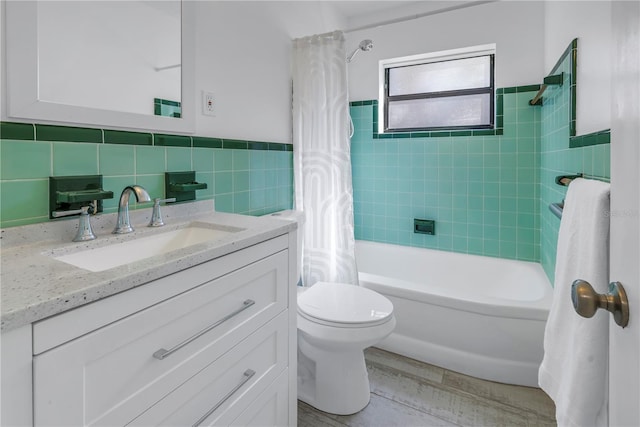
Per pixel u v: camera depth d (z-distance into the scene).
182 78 1.43
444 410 1.53
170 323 0.77
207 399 0.88
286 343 1.20
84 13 1.11
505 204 2.42
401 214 2.78
